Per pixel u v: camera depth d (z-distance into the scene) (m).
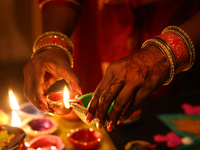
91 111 0.55
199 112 1.22
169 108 1.25
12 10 3.10
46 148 0.86
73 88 0.71
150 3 1.23
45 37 0.85
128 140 0.97
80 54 1.54
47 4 1.00
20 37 3.21
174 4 1.23
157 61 0.55
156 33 1.32
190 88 2.53
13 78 2.70
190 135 1.01
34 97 0.68
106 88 0.53
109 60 1.45
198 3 1.22
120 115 0.55
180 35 0.59
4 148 0.72
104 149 0.91
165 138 0.99
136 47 1.36
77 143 0.89
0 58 3.06
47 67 0.74
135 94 0.54
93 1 1.37
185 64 0.60
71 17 0.99
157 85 0.55
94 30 1.45
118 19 1.32
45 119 1.05
